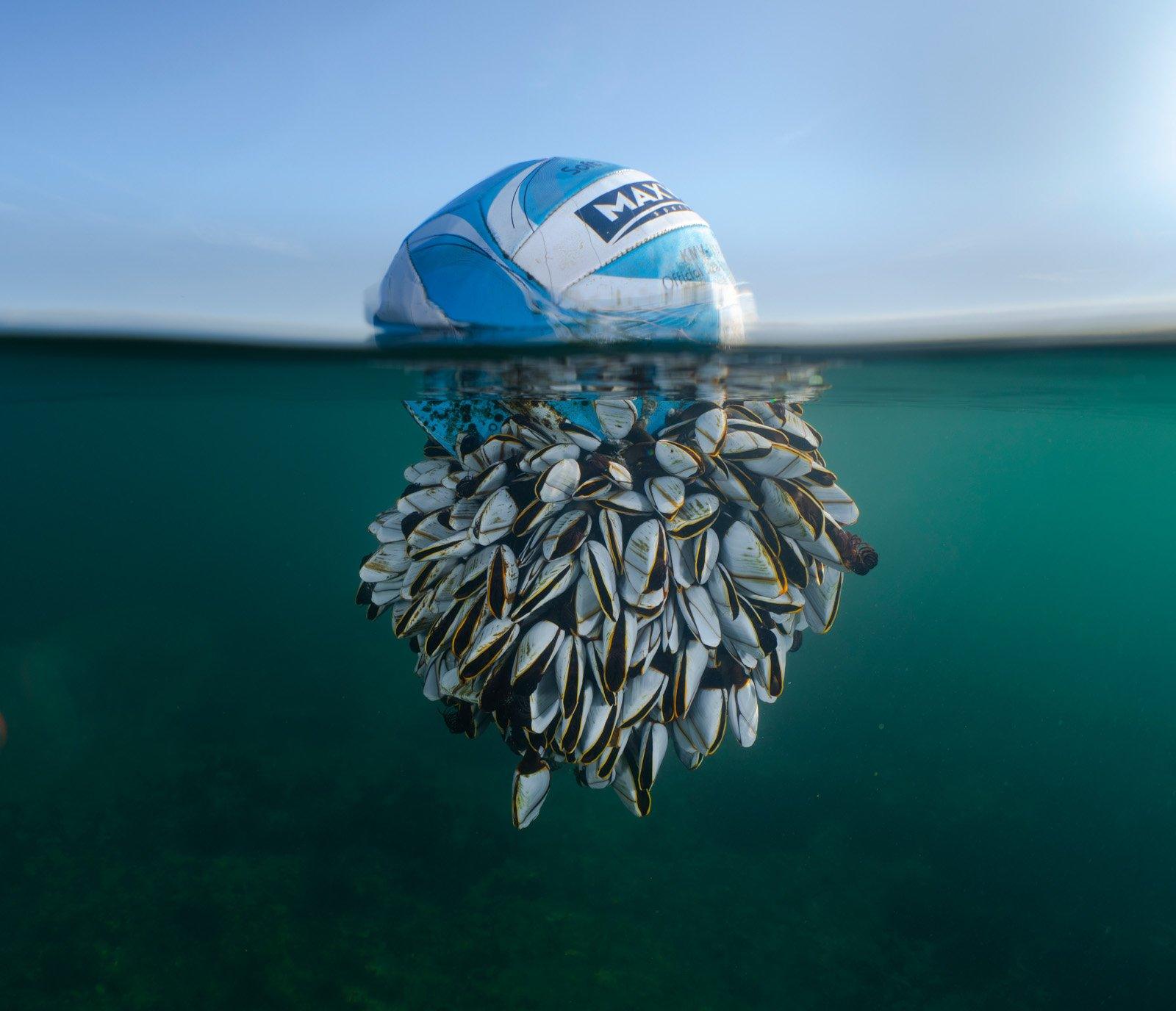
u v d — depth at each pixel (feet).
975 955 2.87
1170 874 3.37
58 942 2.77
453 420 1.48
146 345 2.35
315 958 2.69
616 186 1.29
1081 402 4.52
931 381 3.20
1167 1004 2.69
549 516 1.29
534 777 1.32
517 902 2.98
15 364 2.84
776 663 1.45
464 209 1.32
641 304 1.27
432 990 2.58
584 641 1.25
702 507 1.26
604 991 2.61
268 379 3.19
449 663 1.36
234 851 3.26
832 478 1.36
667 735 1.36
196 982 2.60
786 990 2.68
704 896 3.09
